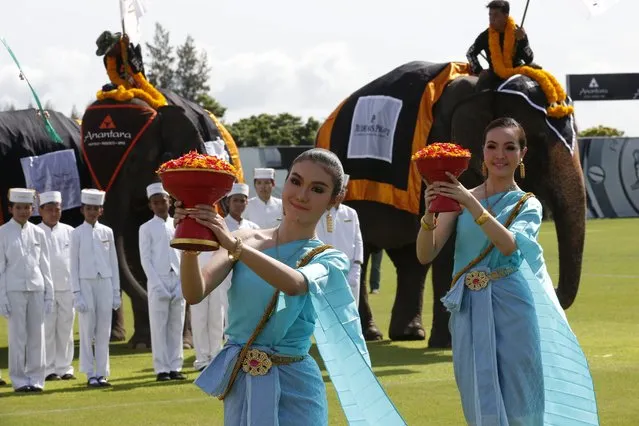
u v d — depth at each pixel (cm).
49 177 1750
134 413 1055
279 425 581
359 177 1575
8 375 1378
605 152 5059
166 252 1298
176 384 1247
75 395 1189
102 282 1290
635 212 5081
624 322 1711
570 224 1441
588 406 754
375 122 1572
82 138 1698
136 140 1678
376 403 582
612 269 2672
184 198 546
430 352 1459
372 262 2380
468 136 1467
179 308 1291
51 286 1282
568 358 752
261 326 582
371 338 1623
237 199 1379
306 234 597
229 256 577
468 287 752
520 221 753
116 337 1716
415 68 1598
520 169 784
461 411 1020
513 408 739
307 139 7069
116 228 1677
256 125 7050
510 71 1469
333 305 582
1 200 1717
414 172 1536
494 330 742
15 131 1738
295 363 589
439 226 759
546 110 1448
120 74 1716
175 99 1862
